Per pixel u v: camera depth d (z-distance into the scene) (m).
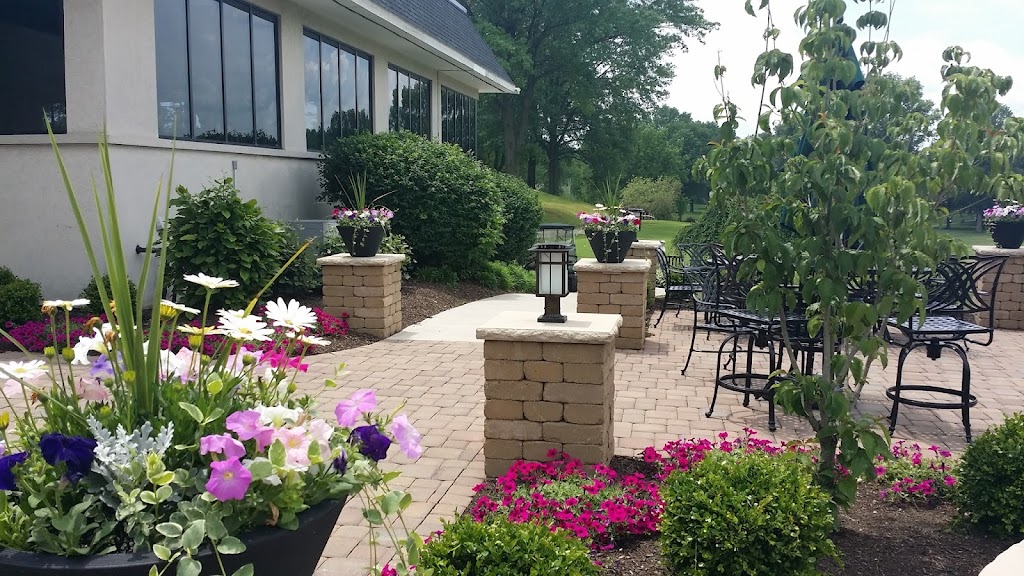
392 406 5.74
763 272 3.49
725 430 5.22
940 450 4.49
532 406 4.11
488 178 13.14
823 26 3.43
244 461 1.88
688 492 2.90
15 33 8.38
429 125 18.33
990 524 3.37
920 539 3.29
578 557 2.48
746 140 3.42
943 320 5.73
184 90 9.55
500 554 2.37
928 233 3.24
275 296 9.30
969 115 3.41
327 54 13.23
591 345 3.99
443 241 12.52
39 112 8.42
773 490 2.84
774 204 3.53
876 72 3.58
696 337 8.85
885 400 6.15
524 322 4.27
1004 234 9.48
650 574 2.96
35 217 8.48
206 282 2.31
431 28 15.98
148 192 8.91
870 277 4.86
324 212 13.10
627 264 8.10
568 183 59.44
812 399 3.34
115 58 8.33
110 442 1.81
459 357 7.53
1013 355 7.83
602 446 4.05
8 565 1.66
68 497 1.85
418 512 3.79
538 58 37.47
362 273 8.45
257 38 11.09
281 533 1.82
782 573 2.74
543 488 3.60
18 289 7.77
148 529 1.75
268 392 2.32
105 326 2.27
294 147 12.05
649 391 6.29
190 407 1.86
